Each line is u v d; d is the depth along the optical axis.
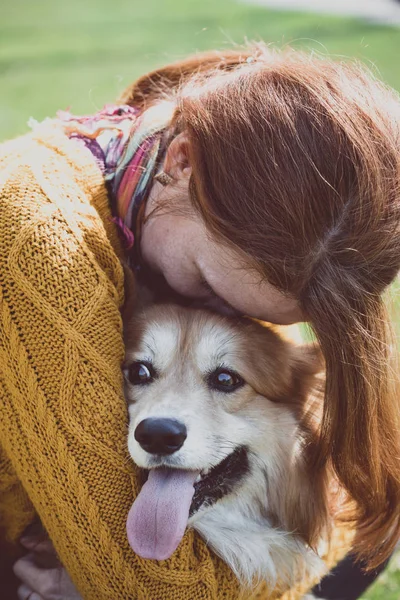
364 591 3.25
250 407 2.87
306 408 2.97
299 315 2.52
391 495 2.56
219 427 2.74
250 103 2.29
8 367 2.39
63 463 2.37
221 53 3.21
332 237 2.24
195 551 2.60
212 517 2.83
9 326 2.36
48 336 2.35
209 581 2.50
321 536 2.91
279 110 2.25
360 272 2.28
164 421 2.51
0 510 2.80
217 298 2.89
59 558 2.66
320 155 2.20
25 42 13.54
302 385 2.99
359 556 2.87
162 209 2.57
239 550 2.78
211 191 2.28
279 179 2.21
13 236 2.37
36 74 10.98
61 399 2.35
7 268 2.36
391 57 10.43
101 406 2.38
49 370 2.35
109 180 2.72
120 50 12.25
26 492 2.73
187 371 2.82
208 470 2.71
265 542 2.86
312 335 2.97
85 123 2.88
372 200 2.21
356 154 2.20
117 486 2.40
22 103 9.34
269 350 2.92
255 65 2.53
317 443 2.73
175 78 3.21
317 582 3.01
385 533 2.63
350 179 2.21
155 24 14.57
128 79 10.21
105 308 2.43
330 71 2.40
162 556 2.37
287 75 2.34
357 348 2.31
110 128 2.80
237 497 2.91
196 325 2.88
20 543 2.91
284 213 2.21
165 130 2.68
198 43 12.06
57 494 2.38
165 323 2.88
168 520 2.45
